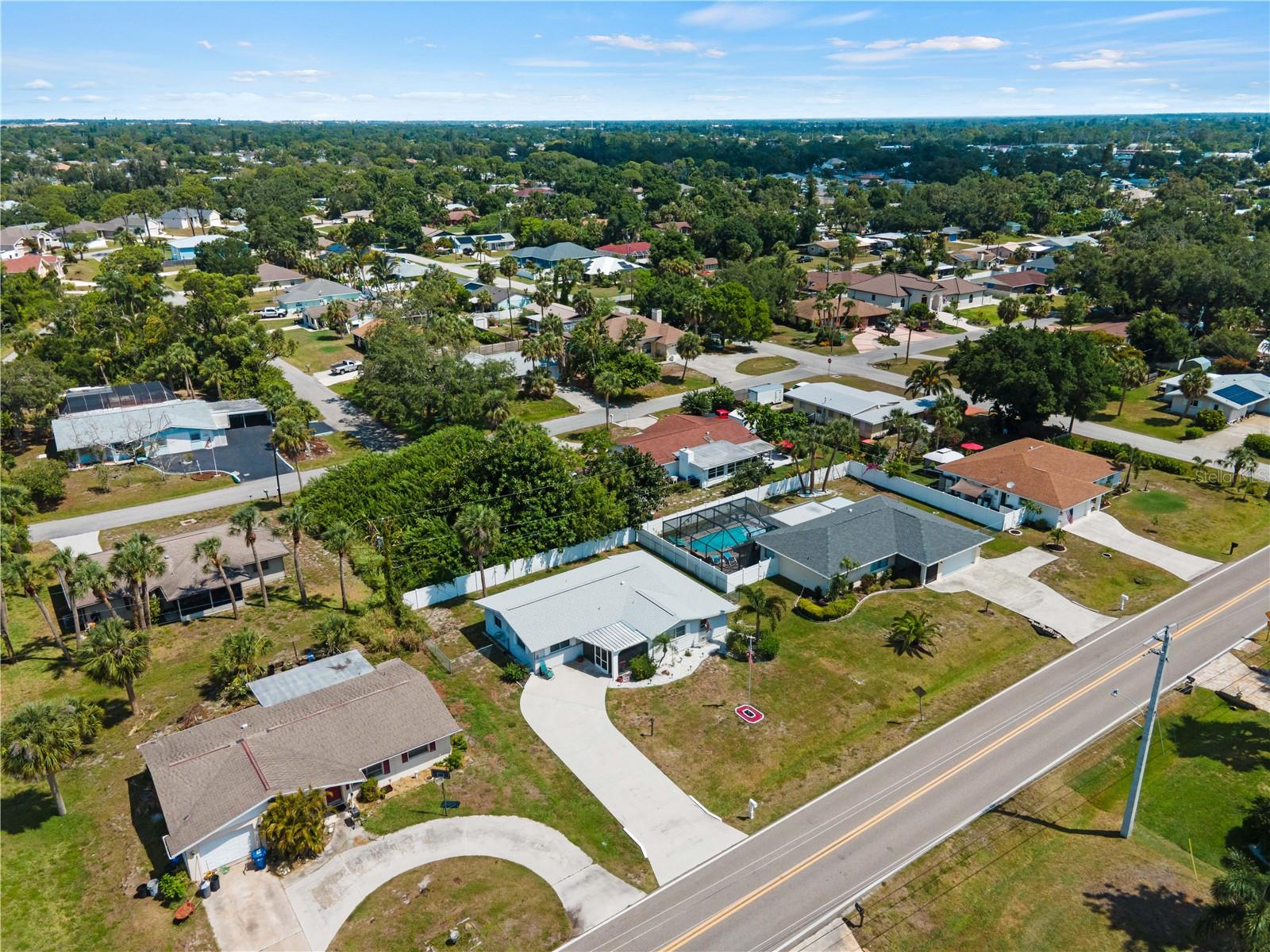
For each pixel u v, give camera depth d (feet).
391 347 339.36
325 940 125.29
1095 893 132.67
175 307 440.04
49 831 146.30
